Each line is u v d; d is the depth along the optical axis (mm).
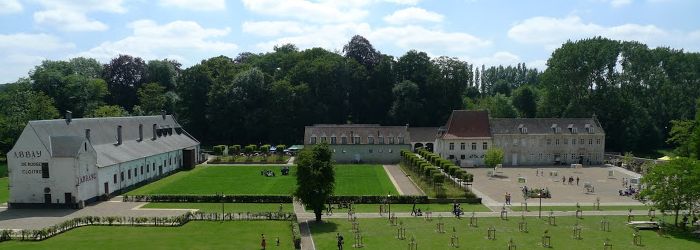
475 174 120562
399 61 188625
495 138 136625
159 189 99438
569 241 62688
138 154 106062
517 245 60812
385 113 187375
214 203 86062
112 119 108438
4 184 107875
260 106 174875
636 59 160625
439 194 87875
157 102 173500
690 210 71000
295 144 171125
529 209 81750
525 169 128750
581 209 81625
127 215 76562
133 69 192125
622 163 133750
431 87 179375
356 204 85500
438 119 177375
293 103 170250
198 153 142750
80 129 94250
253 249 58844
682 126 112375
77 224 70125
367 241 62500
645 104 166250
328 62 180750
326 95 179375
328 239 63406
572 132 138000
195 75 179125
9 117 140250
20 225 70938
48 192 82750
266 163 139250
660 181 70438
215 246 60094
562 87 160750
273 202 86438
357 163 142625
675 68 170375
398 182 107438
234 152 150250
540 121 139875
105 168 90688
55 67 177500
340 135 145250
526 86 189625
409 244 59906
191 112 179375
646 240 63594
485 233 66500
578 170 126750
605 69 158750
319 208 72438
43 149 82250
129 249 58719
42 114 138875
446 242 62062
